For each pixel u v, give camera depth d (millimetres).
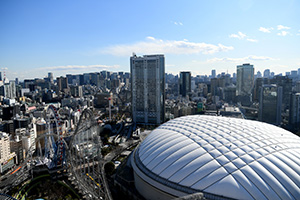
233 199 52688
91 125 109062
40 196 96938
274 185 53812
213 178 57156
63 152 118562
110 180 97375
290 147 66688
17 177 112625
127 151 143375
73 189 97562
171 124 94500
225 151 64438
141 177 68312
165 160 67438
